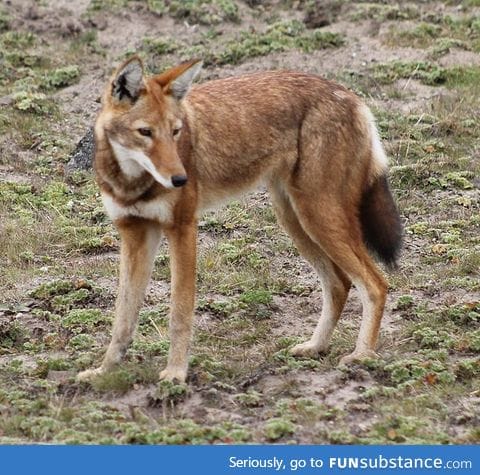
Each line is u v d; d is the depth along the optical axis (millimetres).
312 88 22266
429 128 37812
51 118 40375
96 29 47875
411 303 24969
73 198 33812
